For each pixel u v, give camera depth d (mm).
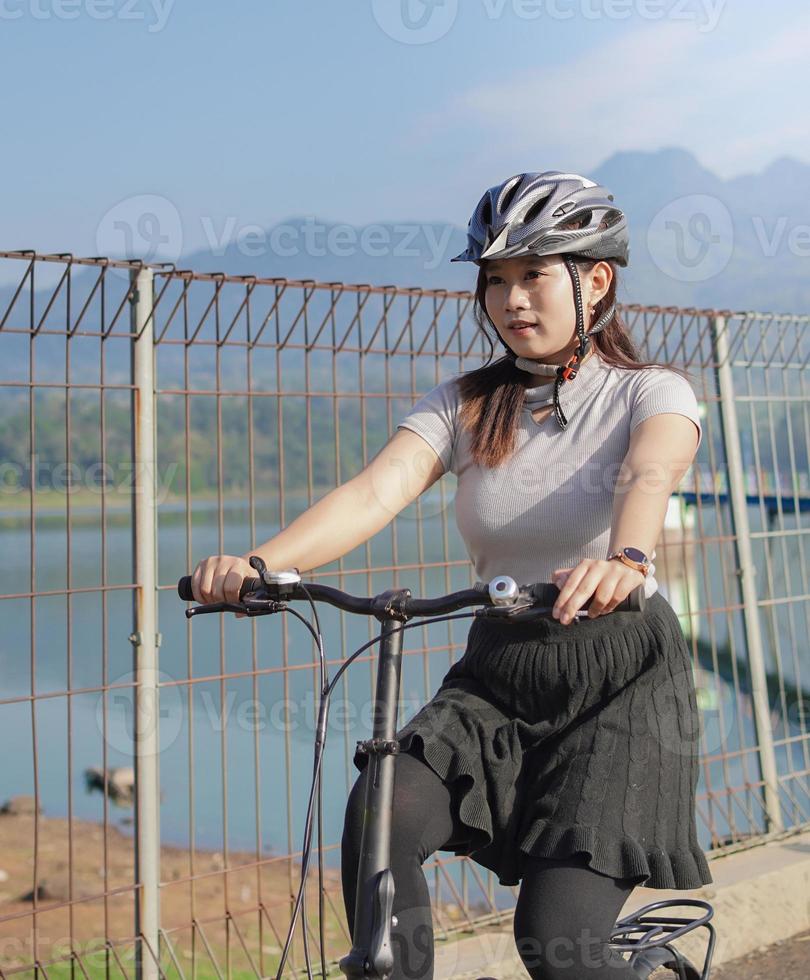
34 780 2781
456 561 3523
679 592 4316
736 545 4398
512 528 2094
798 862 4074
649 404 2035
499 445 2133
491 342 2373
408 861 1755
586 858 1778
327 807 6164
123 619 12883
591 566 1603
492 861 1930
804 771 4512
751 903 3834
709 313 4297
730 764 4820
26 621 12734
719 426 4438
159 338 3080
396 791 1814
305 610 8320
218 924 4492
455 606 1625
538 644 1962
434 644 5035
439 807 1841
